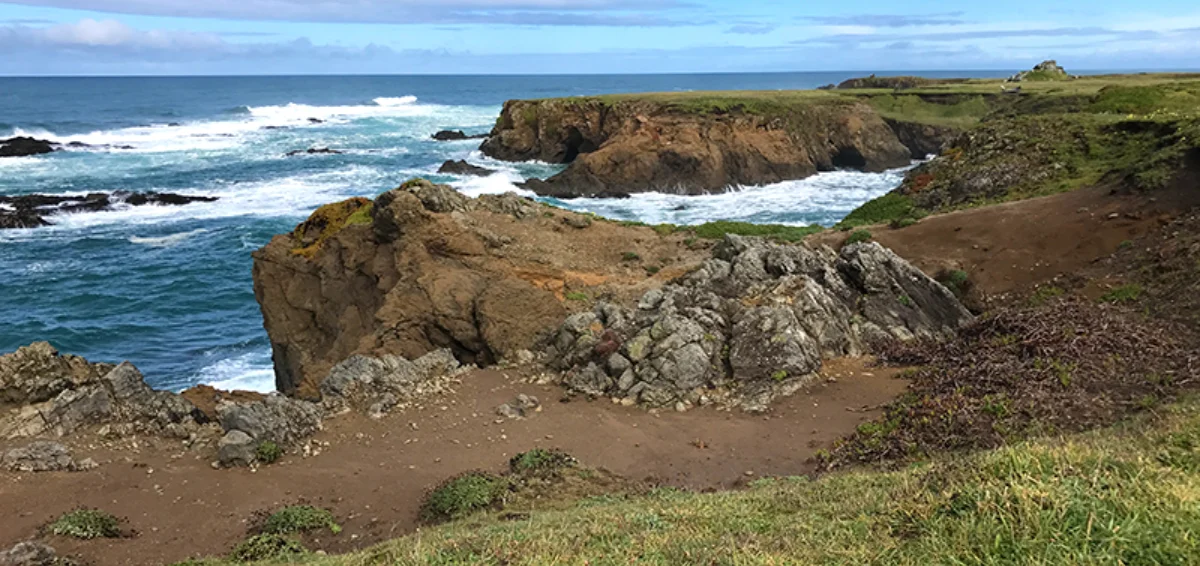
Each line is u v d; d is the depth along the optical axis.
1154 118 31.73
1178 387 14.42
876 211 35.19
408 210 24.53
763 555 7.32
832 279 21.55
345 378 18.20
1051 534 6.29
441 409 17.55
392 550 9.62
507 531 9.79
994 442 13.53
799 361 17.95
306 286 26.88
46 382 16.91
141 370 29.47
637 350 18.61
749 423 16.41
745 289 21.23
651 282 24.53
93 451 15.54
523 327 21.33
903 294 21.22
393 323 22.09
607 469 14.59
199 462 15.38
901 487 8.87
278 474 14.81
